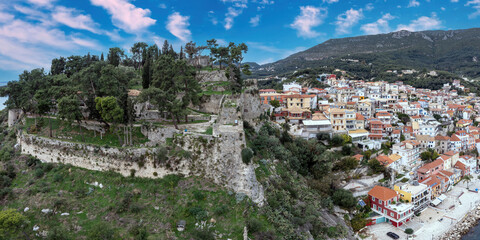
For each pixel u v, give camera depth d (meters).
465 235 83.88
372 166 103.06
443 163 119.31
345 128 123.00
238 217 59.03
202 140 68.00
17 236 52.19
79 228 54.81
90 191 63.69
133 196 62.41
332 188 92.56
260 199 64.94
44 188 63.38
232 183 64.88
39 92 79.19
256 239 55.69
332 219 79.06
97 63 90.44
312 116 125.56
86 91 84.19
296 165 90.19
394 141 128.12
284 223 61.09
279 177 77.81
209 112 95.62
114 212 58.62
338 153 108.88
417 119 148.75
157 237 51.72
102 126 80.31
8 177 68.88
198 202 61.44
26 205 59.66
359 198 93.94
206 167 66.75
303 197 77.31
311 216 68.88
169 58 96.06
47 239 51.38
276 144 90.81
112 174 67.38
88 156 69.94
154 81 95.44
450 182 113.69
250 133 90.00
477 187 114.56
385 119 140.75
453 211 96.44
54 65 118.75
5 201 61.38
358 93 182.62
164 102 75.88
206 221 57.81
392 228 85.94
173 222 57.09
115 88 83.56
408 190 96.31
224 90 107.19
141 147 70.31
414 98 198.12
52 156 73.12
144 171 66.75
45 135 79.25
